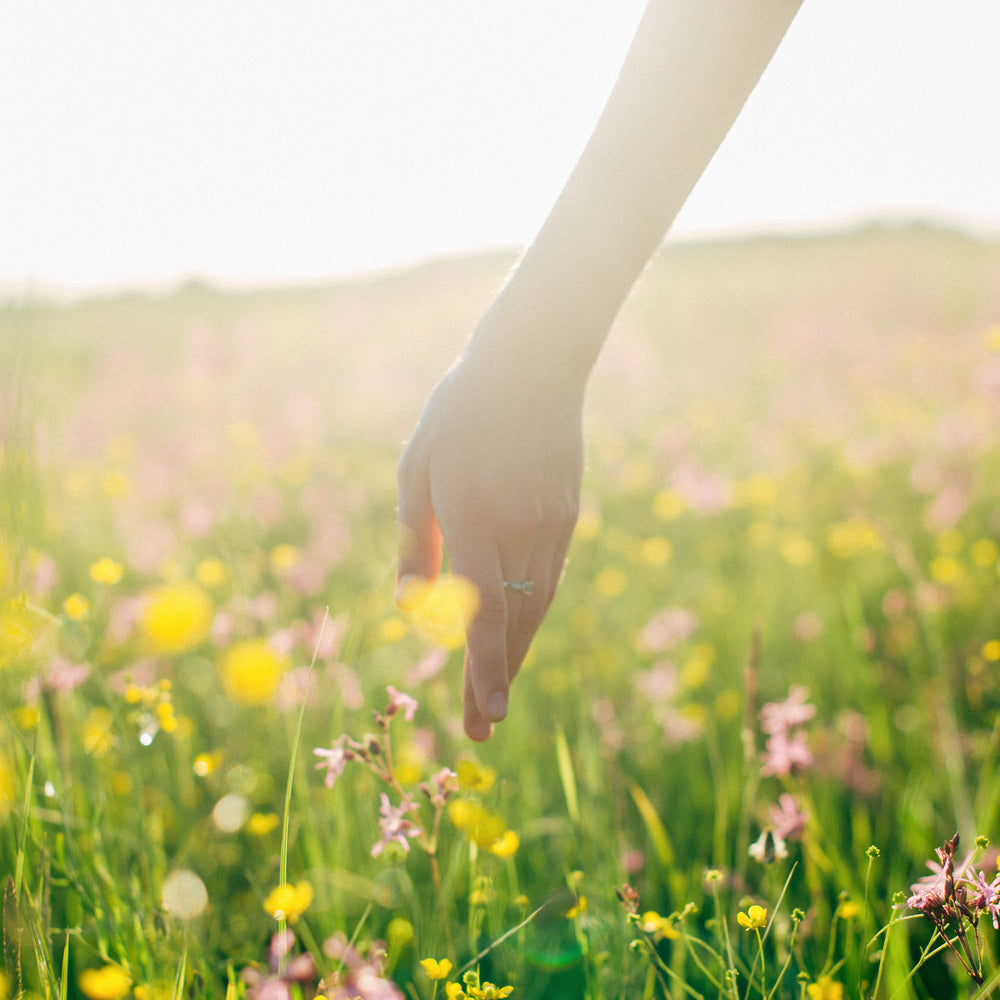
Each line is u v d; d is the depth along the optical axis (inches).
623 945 37.2
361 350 224.5
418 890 43.5
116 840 40.2
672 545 102.7
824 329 210.2
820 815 46.1
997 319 204.4
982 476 95.2
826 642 67.9
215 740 52.8
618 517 113.2
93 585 69.3
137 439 145.7
